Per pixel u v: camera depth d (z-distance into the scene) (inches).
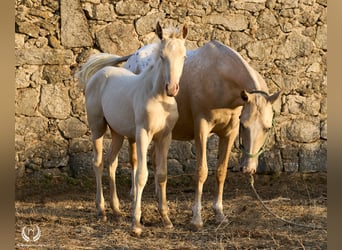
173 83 190.4
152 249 201.8
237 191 334.3
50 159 348.5
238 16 365.1
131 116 223.6
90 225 242.2
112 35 355.6
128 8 356.5
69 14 351.6
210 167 360.8
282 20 368.8
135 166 260.5
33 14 347.6
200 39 362.0
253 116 207.2
